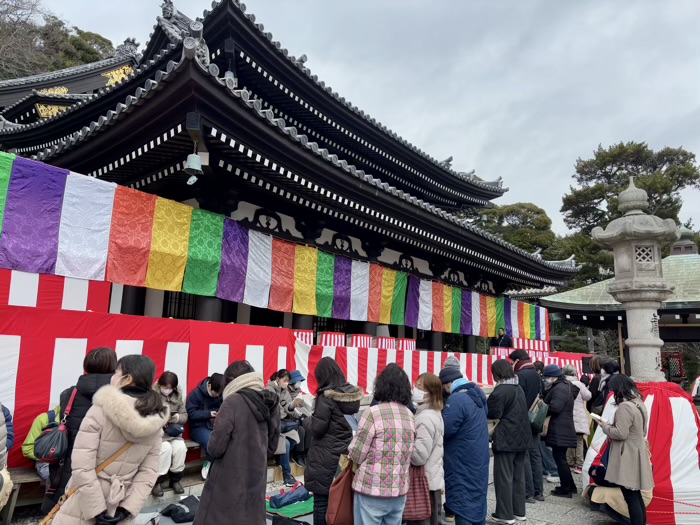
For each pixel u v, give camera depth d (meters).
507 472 5.43
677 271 14.34
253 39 9.56
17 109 16.12
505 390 5.47
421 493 4.10
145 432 2.75
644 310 6.84
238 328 7.13
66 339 5.18
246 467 3.33
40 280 6.08
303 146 7.43
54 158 7.76
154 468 2.94
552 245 39.22
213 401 6.04
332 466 4.18
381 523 3.66
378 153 14.17
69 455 3.97
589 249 34.78
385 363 10.22
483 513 4.46
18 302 5.84
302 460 7.07
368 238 12.07
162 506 5.26
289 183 8.23
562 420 6.94
